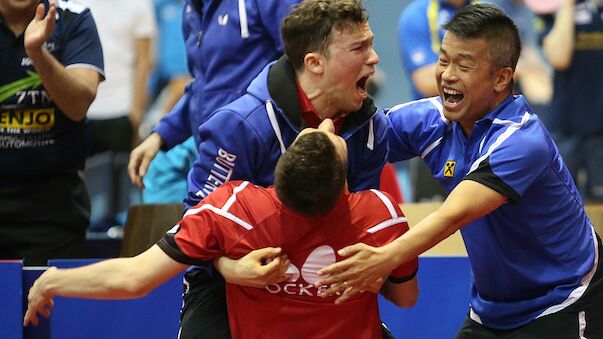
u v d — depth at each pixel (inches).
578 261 436.5
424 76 713.0
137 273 387.9
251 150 412.5
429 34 713.6
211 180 419.8
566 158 808.3
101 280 388.5
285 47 414.6
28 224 555.5
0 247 554.6
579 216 438.9
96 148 817.5
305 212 380.5
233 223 388.5
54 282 392.8
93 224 808.3
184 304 439.5
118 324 502.0
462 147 435.2
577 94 800.9
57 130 546.0
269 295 397.4
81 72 537.0
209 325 418.0
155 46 901.8
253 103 413.1
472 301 462.0
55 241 559.5
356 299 399.2
